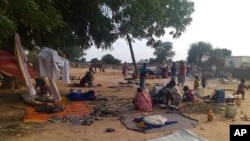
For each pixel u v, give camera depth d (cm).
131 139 929
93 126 1080
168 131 1022
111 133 991
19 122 1120
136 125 1084
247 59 5772
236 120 1237
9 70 1334
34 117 1186
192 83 2933
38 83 1661
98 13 1681
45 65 1363
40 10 1141
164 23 2862
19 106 1424
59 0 1491
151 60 8544
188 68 3909
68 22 1652
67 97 1641
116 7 1634
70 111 1312
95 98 1667
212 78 3762
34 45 1609
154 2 1759
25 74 1303
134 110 1370
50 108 1279
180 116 1262
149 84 2634
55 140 917
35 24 1112
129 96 1866
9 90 1841
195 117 1260
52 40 1712
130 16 1691
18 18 1102
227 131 1051
